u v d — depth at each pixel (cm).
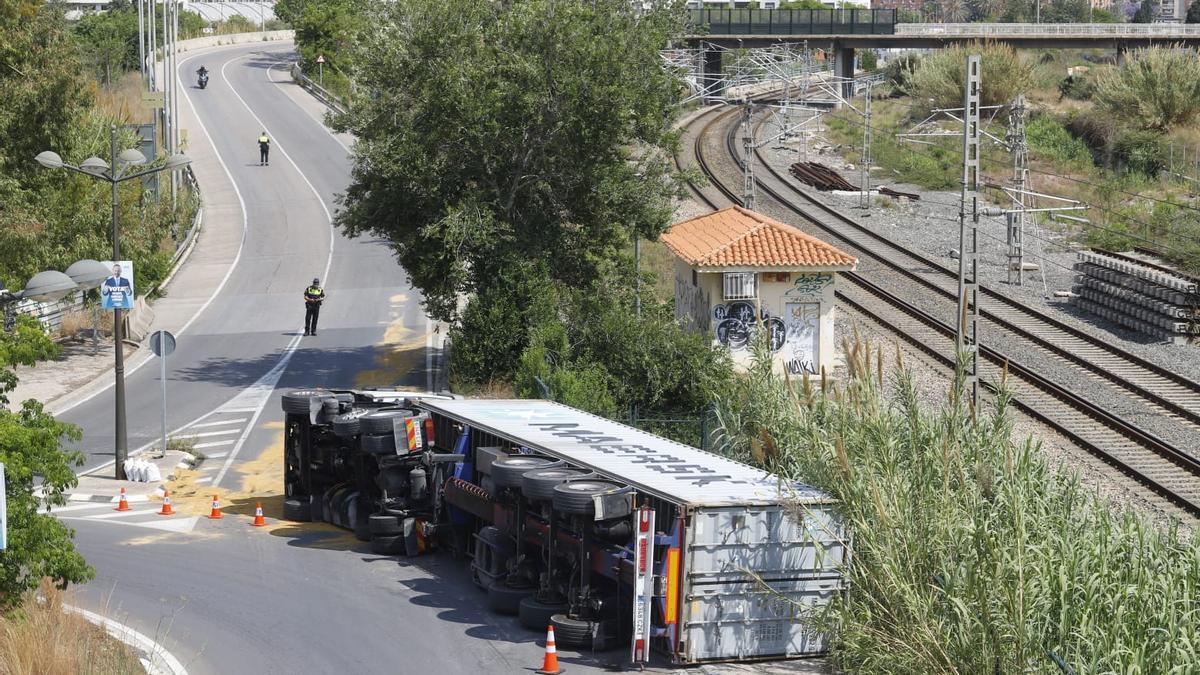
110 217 7094
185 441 5359
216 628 3127
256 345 7456
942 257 9050
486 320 6012
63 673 2600
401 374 6669
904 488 2869
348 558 3788
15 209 6719
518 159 6341
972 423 3291
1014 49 18288
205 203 11956
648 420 5147
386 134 6328
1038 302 7975
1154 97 14512
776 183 11744
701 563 2891
